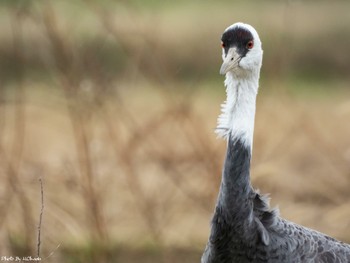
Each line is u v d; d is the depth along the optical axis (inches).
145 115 712.4
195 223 608.1
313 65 949.2
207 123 720.3
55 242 535.5
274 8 895.7
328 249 403.9
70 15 766.5
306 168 689.0
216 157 598.9
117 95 634.8
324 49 960.3
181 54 876.0
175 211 615.5
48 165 629.6
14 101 651.5
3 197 550.9
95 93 608.1
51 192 578.9
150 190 624.1
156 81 724.0
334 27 973.8
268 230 390.6
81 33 725.9
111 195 608.7
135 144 622.2
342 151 725.9
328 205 662.5
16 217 553.3
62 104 699.4
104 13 702.5
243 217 389.1
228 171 392.5
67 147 684.1
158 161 641.6
